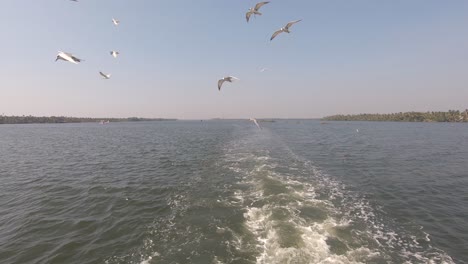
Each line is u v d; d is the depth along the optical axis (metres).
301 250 9.74
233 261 9.24
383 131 81.75
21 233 11.95
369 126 120.38
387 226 12.12
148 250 10.30
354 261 9.20
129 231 11.94
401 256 9.70
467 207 14.71
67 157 32.62
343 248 10.01
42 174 23.25
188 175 21.94
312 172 22.45
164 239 11.05
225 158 29.22
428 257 9.70
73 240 11.25
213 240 10.70
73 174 23.14
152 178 21.25
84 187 18.94
